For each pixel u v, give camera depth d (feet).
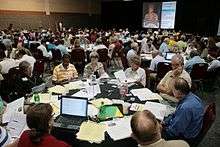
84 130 6.85
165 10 52.49
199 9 50.19
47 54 24.44
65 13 56.18
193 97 7.81
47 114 5.24
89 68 13.26
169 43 28.96
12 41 30.63
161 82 11.44
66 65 13.29
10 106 8.31
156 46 30.68
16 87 10.93
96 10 63.77
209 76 17.87
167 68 15.20
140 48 25.59
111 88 10.62
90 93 9.76
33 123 5.07
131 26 61.00
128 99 9.30
